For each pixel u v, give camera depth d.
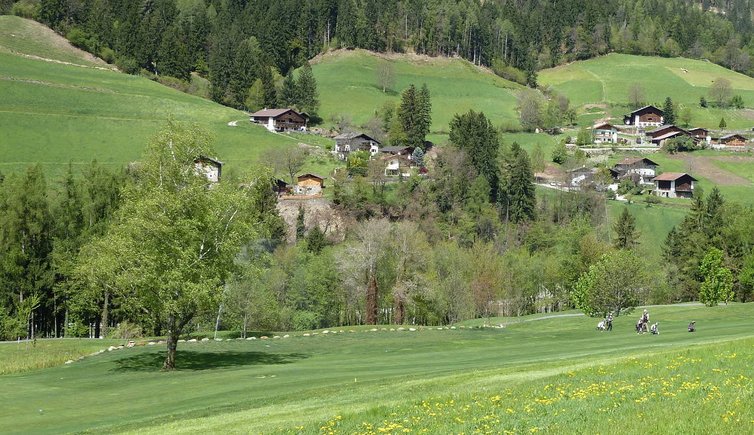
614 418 23.36
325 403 34.94
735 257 135.88
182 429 31.42
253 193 65.69
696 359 34.97
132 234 59.69
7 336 94.00
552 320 106.31
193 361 63.53
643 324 74.31
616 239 154.12
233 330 99.12
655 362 35.88
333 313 122.50
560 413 25.06
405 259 115.12
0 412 40.75
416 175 198.00
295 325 111.62
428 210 181.12
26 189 99.12
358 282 113.81
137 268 58.38
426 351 66.12
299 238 154.25
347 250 114.75
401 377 42.88
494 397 29.72
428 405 29.88
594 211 191.25
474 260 128.38
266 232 68.19
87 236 98.12
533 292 140.38
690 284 139.75
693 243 142.25
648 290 120.44
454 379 38.38
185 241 58.88
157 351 71.50
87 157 199.50
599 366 37.09
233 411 35.72
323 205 174.50
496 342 74.44
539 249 168.62
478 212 184.75
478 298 123.19
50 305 102.94
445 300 119.62
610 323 85.69
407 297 113.75
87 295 92.56
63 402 43.88
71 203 102.00
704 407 23.75
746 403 23.94
